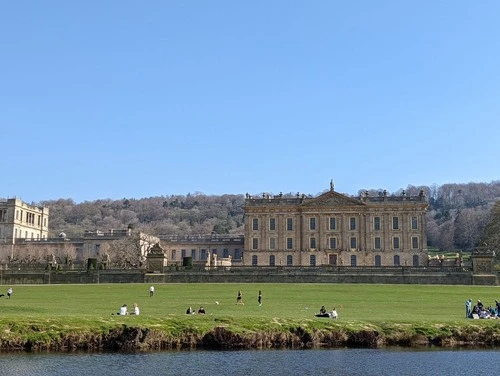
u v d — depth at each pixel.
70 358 51.12
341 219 168.25
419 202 165.25
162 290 97.75
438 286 104.06
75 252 190.00
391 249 165.12
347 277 112.75
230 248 188.00
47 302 79.69
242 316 63.31
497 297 87.75
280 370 48.44
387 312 70.75
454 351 55.75
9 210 194.88
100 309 70.81
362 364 50.56
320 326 59.62
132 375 46.34
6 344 53.75
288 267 119.56
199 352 54.28
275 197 173.25
